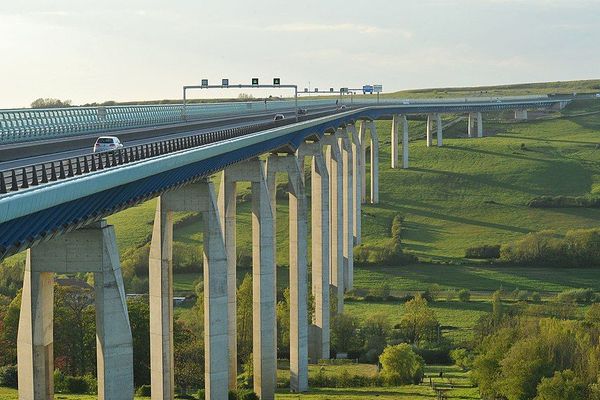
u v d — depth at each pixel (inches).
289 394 4030.5
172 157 2354.8
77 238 2247.8
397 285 6402.6
